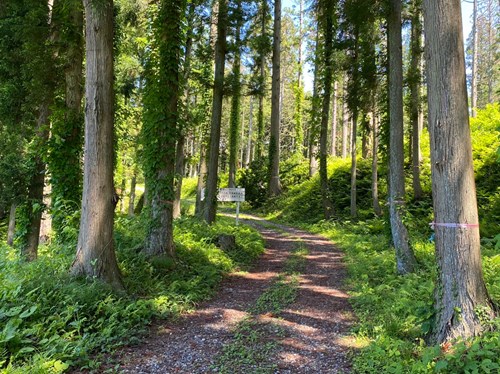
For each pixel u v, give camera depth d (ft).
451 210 14.20
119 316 17.21
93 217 20.24
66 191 29.04
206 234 37.81
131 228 34.40
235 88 47.67
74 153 29.71
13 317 14.32
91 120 20.48
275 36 79.87
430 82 14.99
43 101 33.86
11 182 34.53
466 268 13.78
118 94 61.82
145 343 15.83
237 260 33.19
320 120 66.64
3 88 38.14
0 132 40.34
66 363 12.34
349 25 42.39
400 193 28.09
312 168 89.61
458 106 14.39
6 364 12.30
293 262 33.76
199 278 24.94
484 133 64.64
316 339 16.58
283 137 172.14
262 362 14.17
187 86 47.42
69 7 29.01
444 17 14.62
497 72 90.12
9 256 29.22
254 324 18.49
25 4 34.45
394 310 18.54
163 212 27.30
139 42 49.65
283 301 22.30
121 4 51.24
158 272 24.82
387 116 39.96
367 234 46.78
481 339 12.26
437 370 10.96
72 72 30.76
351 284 25.95
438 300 14.48
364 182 73.77
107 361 13.76
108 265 20.42
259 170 92.53
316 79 66.95
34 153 32.55
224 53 46.21
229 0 45.11
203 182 63.46
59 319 15.08
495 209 42.06
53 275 19.04
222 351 15.16
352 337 16.76
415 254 29.66
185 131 49.01
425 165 67.26
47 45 32.14
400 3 29.32
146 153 27.78
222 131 142.10
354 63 47.19
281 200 80.59
